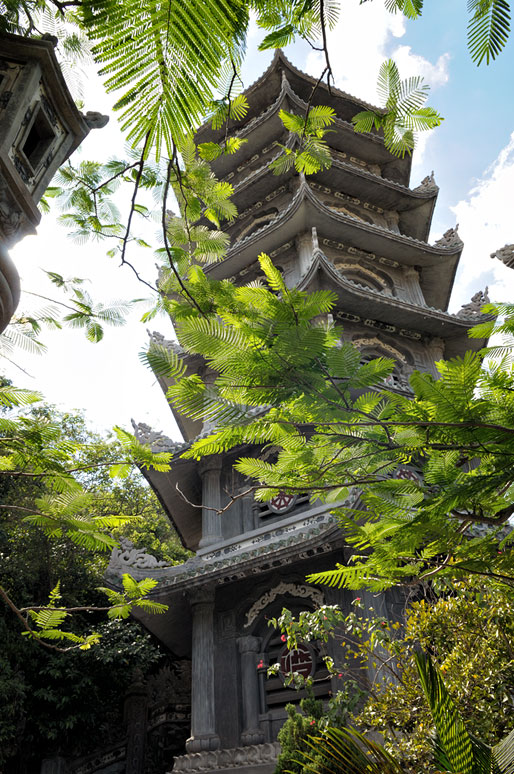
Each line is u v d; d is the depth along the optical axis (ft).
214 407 11.26
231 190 16.17
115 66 5.54
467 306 71.46
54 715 60.03
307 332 10.32
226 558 50.21
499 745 16.58
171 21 5.46
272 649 49.62
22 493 69.77
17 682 55.57
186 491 66.33
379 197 80.94
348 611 44.29
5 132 13.55
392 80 10.60
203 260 17.12
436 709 16.56
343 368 11.37
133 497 98.17
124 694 70.49
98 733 64.49
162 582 51.42
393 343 68.59
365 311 65.31
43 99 14.97
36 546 69.56
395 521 14.94
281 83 79.00
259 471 14.60
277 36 9.95
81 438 85.10
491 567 16.76
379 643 32.94
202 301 14.01
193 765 45.06
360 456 14.02
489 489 13.48
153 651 64.23
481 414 11.40
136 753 65.10
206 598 51.98
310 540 44.60
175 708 72.95
